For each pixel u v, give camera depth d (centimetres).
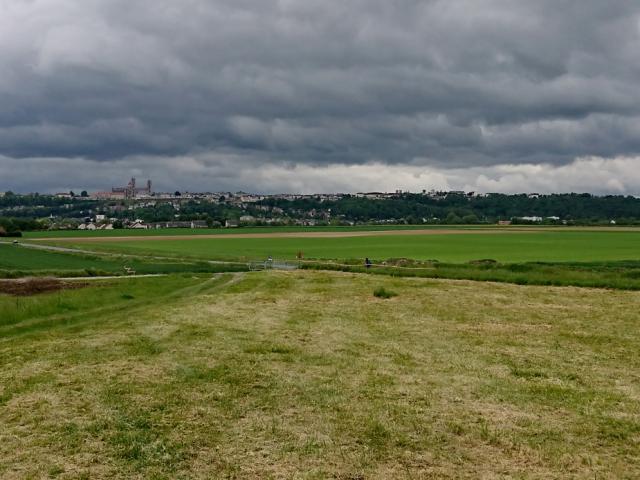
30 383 1323
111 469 886
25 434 1021
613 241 11575
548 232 15962
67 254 8625
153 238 14138
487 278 3906
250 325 2092
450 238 13200
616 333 1970
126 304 2756
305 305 2631
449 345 1769
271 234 16025
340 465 905
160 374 1408
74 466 895
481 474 876
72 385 1310
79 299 2852
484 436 1025
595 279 3669
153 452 945
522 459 933
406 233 16038
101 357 1578
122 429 1045
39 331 2005
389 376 1405
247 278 3950
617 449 975
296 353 1642
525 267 5016
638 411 1162
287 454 945
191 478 859
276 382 1341
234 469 888
